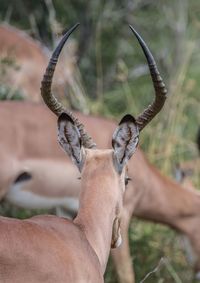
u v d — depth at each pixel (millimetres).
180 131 18484
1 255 8539
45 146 13391
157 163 17234
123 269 13852
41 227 9102
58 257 8969
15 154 13219
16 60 17625
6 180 13195
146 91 20672
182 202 14578
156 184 14320
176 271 15156
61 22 20031
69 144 9922
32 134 13336
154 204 14383
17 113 13336
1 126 13180
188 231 14727
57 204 13750
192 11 22547
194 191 14977
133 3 21797
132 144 9984
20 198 13547
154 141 17297
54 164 13445
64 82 18906
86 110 18297
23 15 20828
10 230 8727
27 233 8852
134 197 14086
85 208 9781
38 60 18891
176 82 19250
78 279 9117
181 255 15344
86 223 9688
